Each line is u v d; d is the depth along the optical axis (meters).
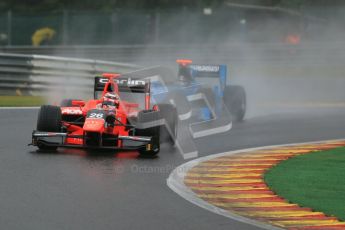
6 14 119.31
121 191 25.92
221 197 25.70
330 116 57.75
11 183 26.66
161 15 118.44
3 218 21.16
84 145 33.78
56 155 33.69
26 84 62.84
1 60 61.88
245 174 30.59
